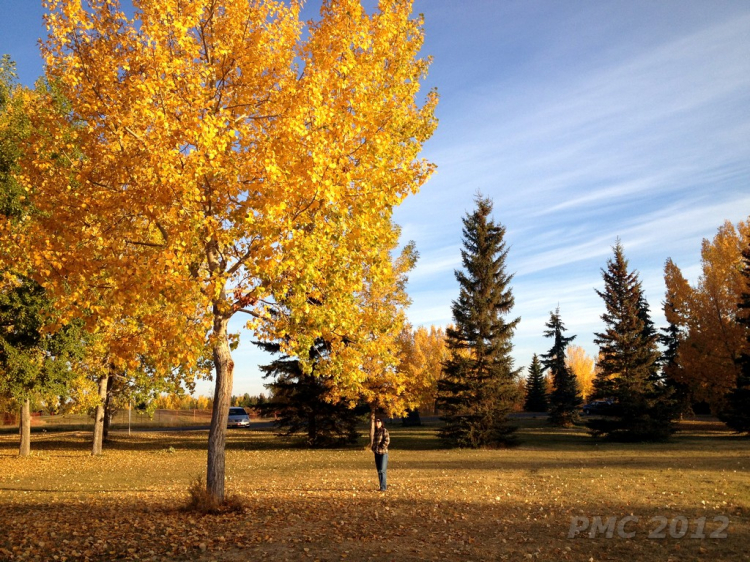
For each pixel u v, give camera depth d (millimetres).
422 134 10453
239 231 8516
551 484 13172
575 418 45594
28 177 9141
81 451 28516
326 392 26703
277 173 8047
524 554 6902
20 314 18406
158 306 9898
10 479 16984
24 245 8672
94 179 8891
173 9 8664
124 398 29797
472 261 30266
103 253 8602
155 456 25344
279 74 9812
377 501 11023
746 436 29453
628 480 13398
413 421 50000
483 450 25938
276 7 9672
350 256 9547
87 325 8711
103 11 9141
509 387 28547
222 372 10227
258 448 28766
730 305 33750
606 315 33125
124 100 8820
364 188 9031
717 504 9797
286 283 8820
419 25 10117
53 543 7797
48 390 20375
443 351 50625
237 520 9109
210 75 9477
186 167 7992
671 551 6910
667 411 29453
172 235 8289
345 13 9422
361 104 9039
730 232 35531
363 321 11477
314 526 8656
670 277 37562
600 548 7195
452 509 10047
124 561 6855
